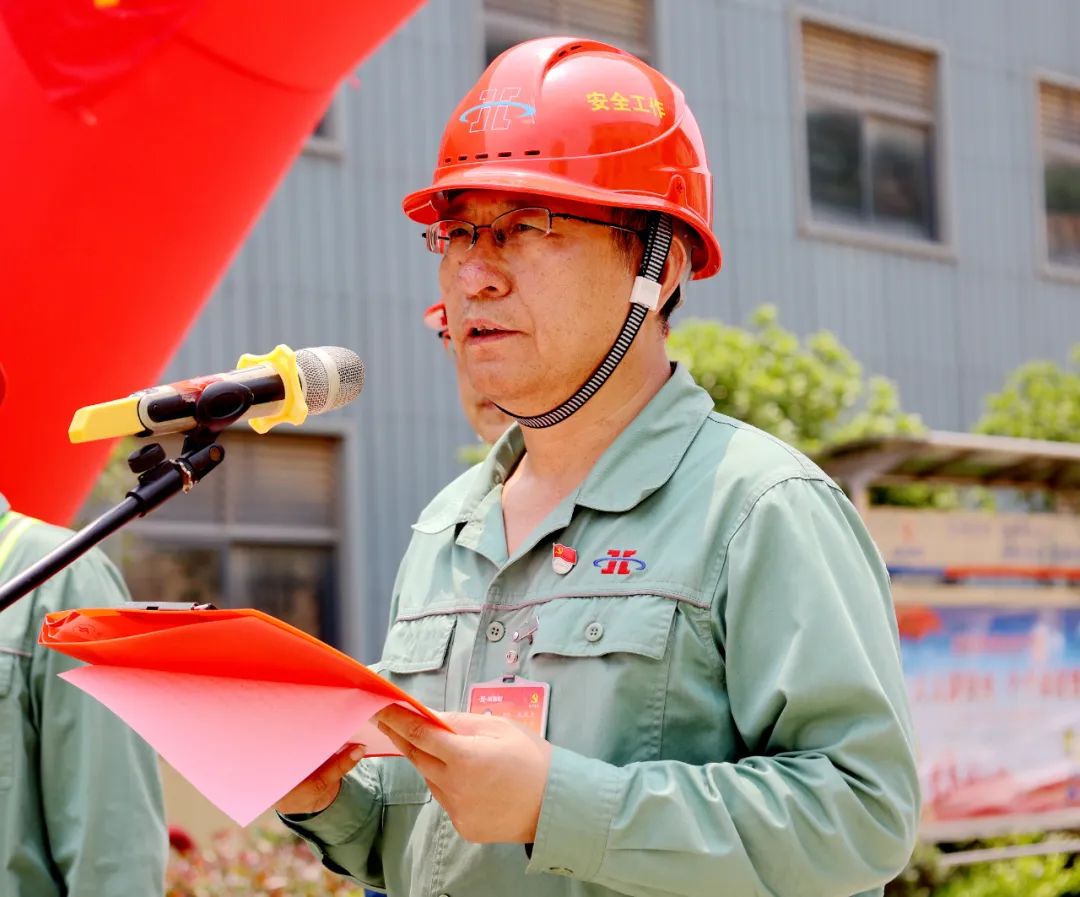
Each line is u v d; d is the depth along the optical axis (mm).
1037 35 11539
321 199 8352
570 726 1726
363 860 2004
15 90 3135
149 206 3246
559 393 1881
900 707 1692
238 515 8070
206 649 1541
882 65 10703
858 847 1602
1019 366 11086
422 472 8562
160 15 3066
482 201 1874
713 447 1838
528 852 1612
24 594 1597
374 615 8367
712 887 1572
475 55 8906
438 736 1526
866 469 6203
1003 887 6309
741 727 1695
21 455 3303
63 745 2299
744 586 1699
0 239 3178
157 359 3486
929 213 10891
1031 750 6340
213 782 1457
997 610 6340
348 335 8367
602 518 1835
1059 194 11594
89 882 2248
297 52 3221
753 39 9969
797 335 9961
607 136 1865
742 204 9805
